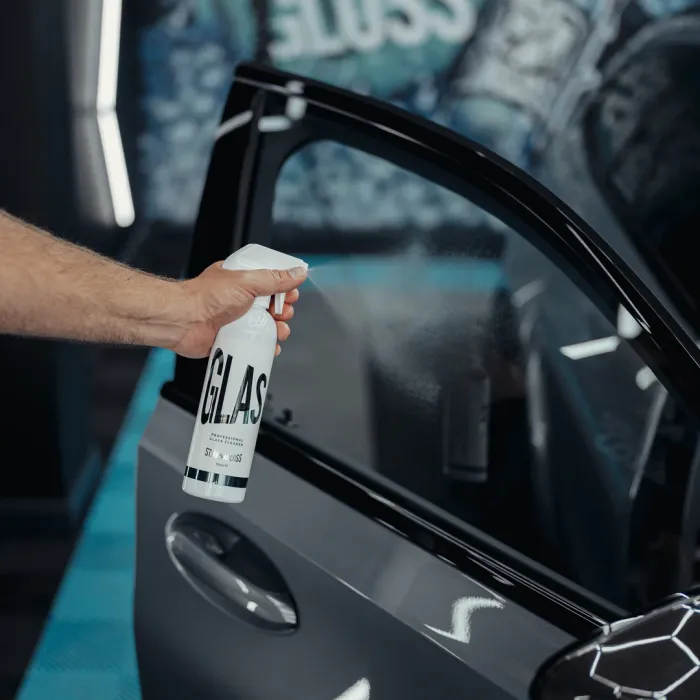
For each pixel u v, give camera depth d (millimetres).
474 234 1235
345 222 5047
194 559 1178
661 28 7031
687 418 1104
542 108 7289
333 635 1057
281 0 7148
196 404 1223
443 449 1201
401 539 1063
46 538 2924
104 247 5082
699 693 797
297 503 1125
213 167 1253
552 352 1241
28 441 2906
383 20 7258
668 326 1006
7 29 2723
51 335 915
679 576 1055
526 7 7156
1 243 886
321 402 1218
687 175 4238
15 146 2826
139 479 1253
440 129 1139
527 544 1146
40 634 2410
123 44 6605
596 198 7094
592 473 1188
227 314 956
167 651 1242
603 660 824
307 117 1200
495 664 950
